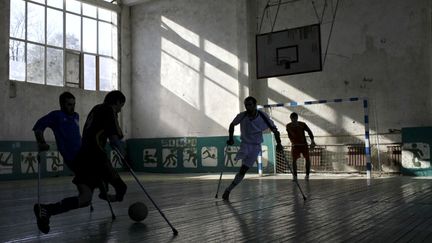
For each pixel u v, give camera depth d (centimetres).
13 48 1306
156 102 1555
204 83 1449
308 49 1229
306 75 1275
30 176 1302
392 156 1132
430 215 404
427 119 1095
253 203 532
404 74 1130
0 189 883
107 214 456
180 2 1514
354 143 1194
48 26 1402
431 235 308
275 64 1272
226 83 1402
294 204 514
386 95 1153
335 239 301
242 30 1364
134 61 1612
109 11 1588
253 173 1309
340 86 1220
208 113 1436
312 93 1263
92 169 344
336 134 1223
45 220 319
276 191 692
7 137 1273
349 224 363
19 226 395
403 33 1134
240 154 577
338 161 1212
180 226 372
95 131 347
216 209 481
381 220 380
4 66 1270
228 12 1408
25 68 1335
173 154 1480
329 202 529
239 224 376
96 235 337
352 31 1207
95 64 1534
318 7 1258
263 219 401
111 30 1593
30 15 1355
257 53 1301
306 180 953
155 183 952
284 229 346
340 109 1220
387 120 1149
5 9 1273
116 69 1580
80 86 1484
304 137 951
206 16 1455
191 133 1470
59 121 390
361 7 1195
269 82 1337
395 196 582
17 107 1301
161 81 1546
